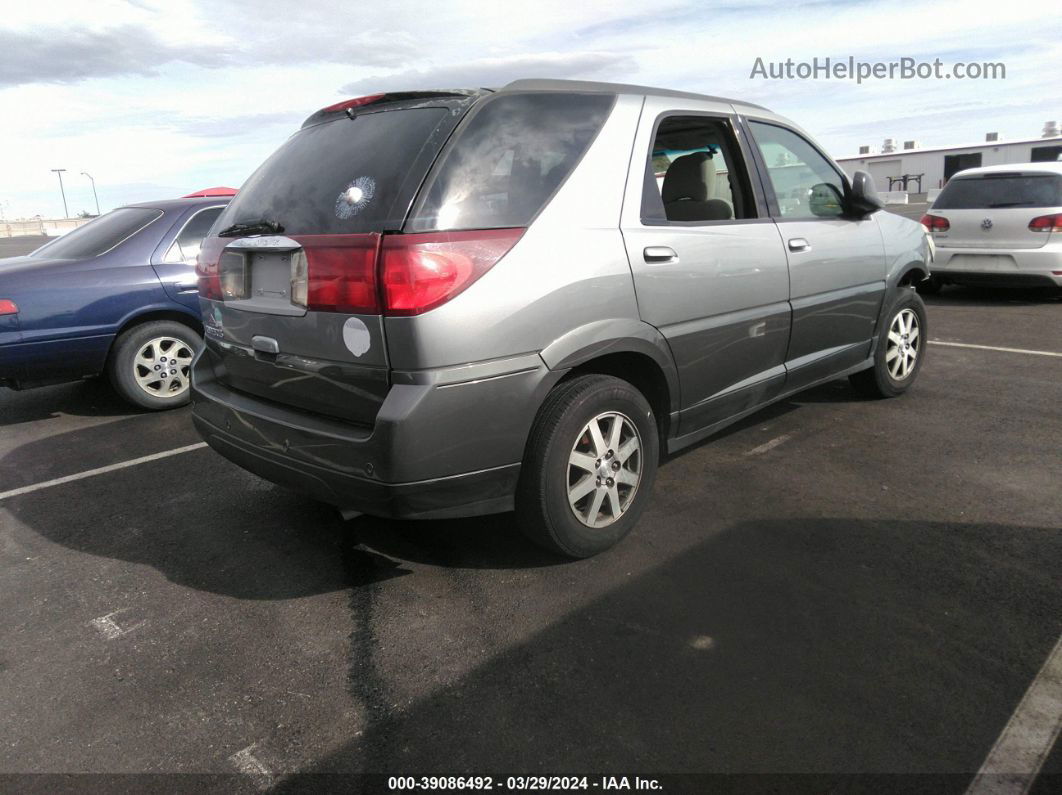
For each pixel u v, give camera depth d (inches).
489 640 103.3
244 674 99.0
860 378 198.2
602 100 123.1
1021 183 331.9
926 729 83.6
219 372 134.1
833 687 90.8
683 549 125.3
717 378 139.9
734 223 140.6
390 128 110.0
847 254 169.2
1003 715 85.4
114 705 94.2
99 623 112.7
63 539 141.9
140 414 226.5
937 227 356.5
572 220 112.2
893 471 153.9
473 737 85.7
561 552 120.1
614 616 107.3
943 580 113.0
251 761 83.9
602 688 92.6
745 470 157.2
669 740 83.7
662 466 161.2
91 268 212.5
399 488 100.0
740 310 140.8
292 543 135.8
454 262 98.0
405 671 97.7
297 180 115.7
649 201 125.0
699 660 96.9
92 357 214.7
